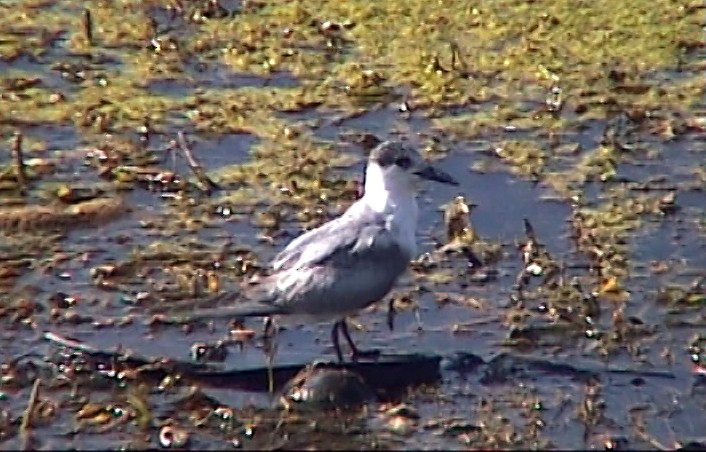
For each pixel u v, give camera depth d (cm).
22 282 1497
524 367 1375
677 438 1286
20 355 1383
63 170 1702
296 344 1409
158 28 2044
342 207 1639
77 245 1567
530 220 1616
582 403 1328
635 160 1739
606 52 1983
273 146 1761
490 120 1820
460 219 1573
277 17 2075
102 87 1894
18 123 1803
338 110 1844
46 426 1288
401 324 1435
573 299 1467
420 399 1331
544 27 2044
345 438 1276
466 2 2119
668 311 1462
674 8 2103
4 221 1595
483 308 1460
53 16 2078
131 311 1445
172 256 1543
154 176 1686
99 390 1339
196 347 1384
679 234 1593
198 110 1841
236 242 1572
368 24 2053
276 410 1312
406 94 1878
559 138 1784
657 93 1884
